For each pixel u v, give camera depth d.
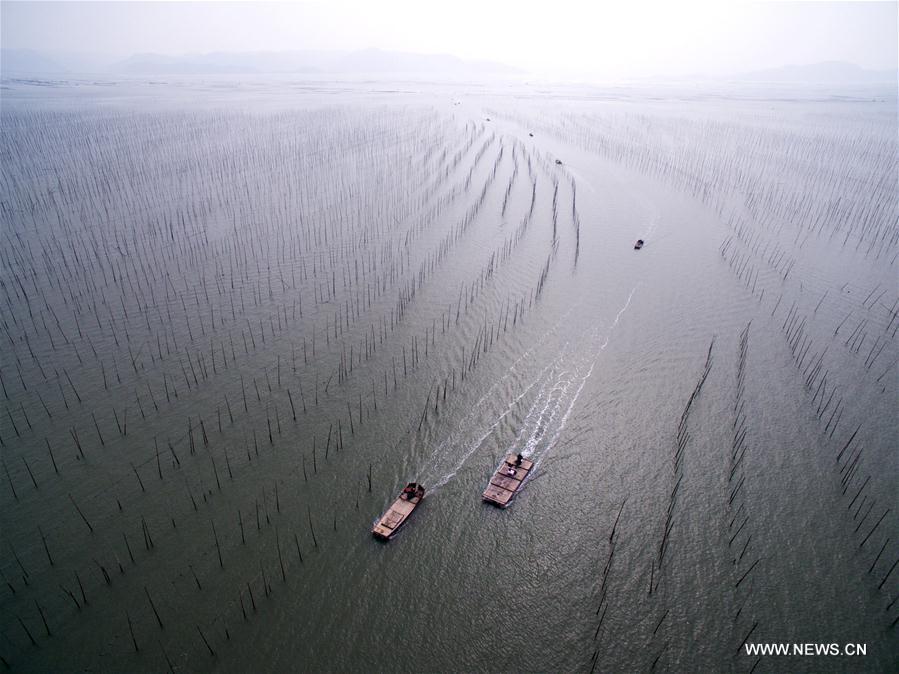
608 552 24.94
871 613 22.53
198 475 27.81
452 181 73.06
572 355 37.75
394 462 29.11
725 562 24.47
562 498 27.44
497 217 60.44
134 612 22.02
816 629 22.02
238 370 34.91
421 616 22.31
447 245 53.00
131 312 40.31
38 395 32.19
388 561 24.25
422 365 36.09
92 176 71.12
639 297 44.91
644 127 122.25
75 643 20.97
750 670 20.70
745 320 41.69
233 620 21.88
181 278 45.34
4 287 42.75
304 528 25.48
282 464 28.62
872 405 33.19
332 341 38.06
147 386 33.25
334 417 31.67
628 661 21.02
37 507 25.91
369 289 44.66
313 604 22.55
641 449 30.25
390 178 73.69
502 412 32.66
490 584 23.56
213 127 109.12
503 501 26.77
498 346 38.31
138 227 55.00
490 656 21.09
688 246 54.72
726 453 29.84
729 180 76.50
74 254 48.44
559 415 32.59
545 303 43.69
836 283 47.31
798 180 76.75
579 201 66.88
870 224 60.00
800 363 36.72
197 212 59.44
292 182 70.88
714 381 35.12
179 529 25.19
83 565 23.59
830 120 140.62
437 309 42.41
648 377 35.59
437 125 117.75
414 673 20.48
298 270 47.44
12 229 53.47
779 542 25.31
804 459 29.48
